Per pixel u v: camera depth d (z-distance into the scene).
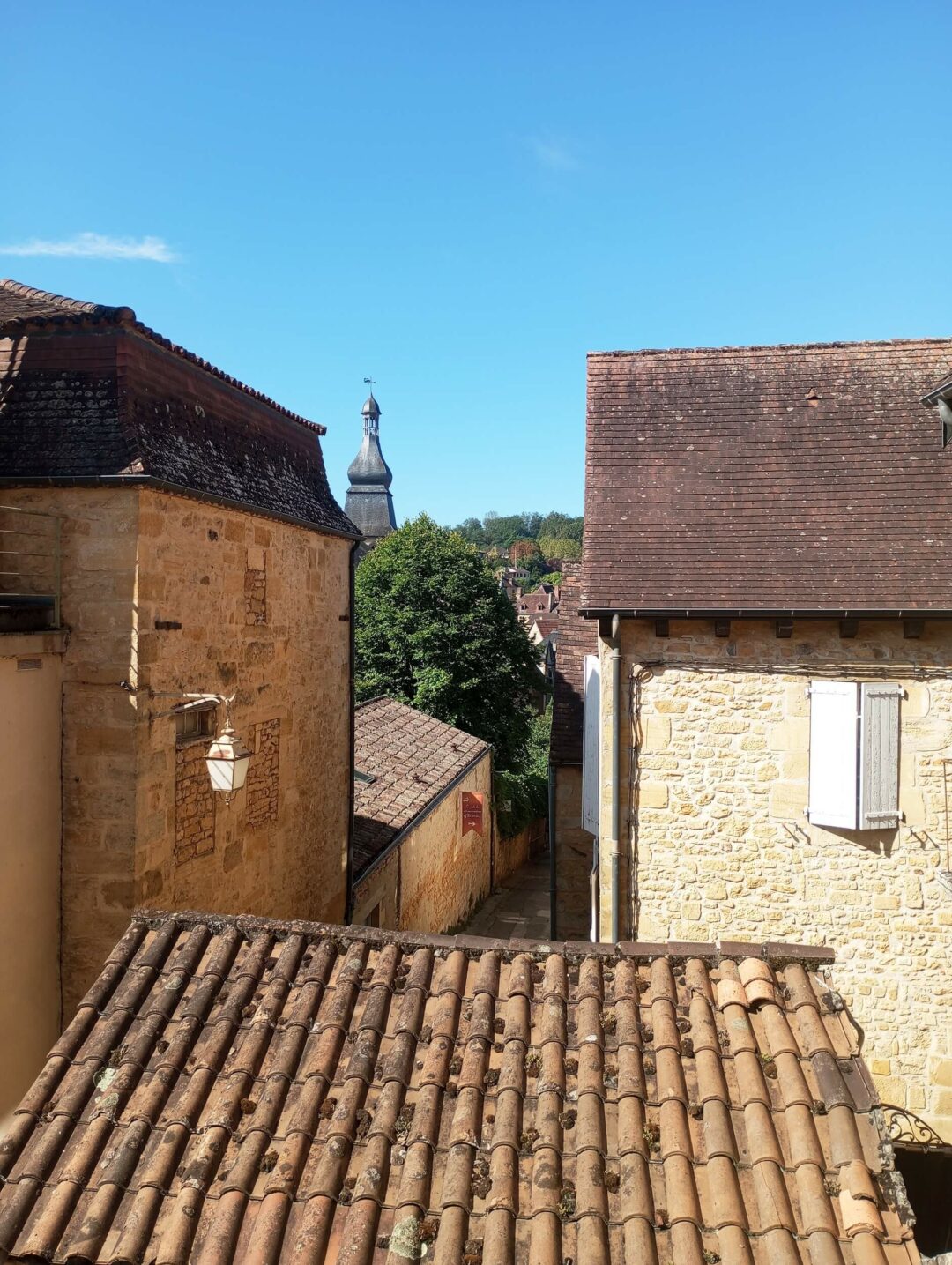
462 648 27.95
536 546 123.38
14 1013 6.23
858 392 10.80
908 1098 9.02
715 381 11.20
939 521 9.49
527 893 23.09
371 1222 3.31
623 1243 3.22
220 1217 3.34
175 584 7.31
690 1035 4.20
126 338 7.20
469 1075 3.96
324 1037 4.18
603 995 4.53
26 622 6.52
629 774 9.34
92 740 6.73
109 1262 3.24
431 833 16.66
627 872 9.35
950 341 11.09
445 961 4.75
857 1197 3.35
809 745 9.08
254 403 9.75
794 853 9.12
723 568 9.33
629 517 9.94
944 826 8.94
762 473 10.20
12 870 6.23
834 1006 4.36
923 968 8.99
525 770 28.64
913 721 9.00
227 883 8.41
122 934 6.68
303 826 10.55
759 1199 3.38
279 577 9.80
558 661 14.34
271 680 9.55
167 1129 3.74
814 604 8.84
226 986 4.61
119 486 6.68
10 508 6.61
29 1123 3.85
